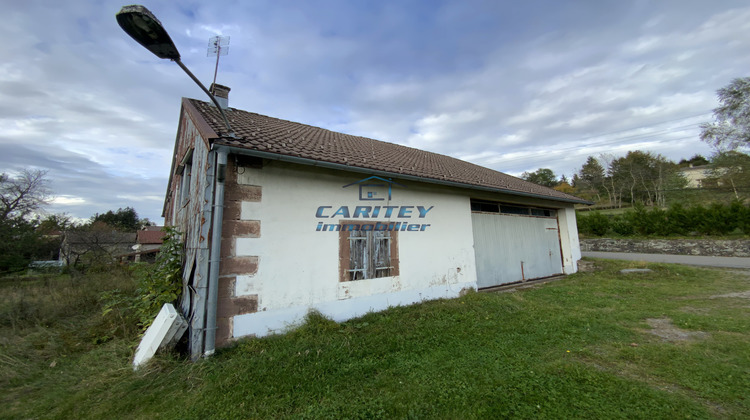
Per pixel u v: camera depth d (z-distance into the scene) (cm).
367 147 858
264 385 290
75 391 296
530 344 391
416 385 289
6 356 366
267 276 439
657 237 1989
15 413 260
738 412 241
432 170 762
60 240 2194
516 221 954
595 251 2055
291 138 605
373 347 384
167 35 285
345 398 270
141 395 283
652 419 231
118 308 530
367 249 563
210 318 370
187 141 663
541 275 996
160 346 352
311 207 499
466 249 737
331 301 502
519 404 254
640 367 325
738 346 368
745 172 2430
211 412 252
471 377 302
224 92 745
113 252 1591
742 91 2169
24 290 703
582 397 263
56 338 447
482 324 474
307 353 361
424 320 499
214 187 401
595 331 439
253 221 435
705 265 1130
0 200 2000
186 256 517
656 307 573
